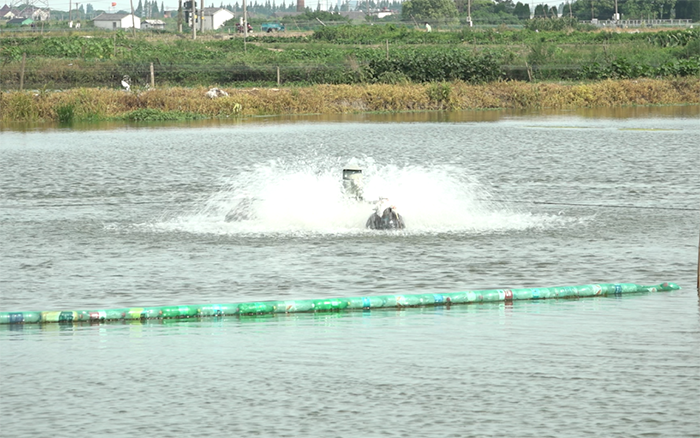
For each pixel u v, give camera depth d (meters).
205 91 150.38
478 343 26.69
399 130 113.69
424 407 21.61
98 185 65.38
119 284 34.97
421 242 42.53
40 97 142.50
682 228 46.12
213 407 21.75
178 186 64.69
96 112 139.88
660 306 30.89
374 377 23.75
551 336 27.30
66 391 22.92
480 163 78.38
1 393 22.80
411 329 28.36
